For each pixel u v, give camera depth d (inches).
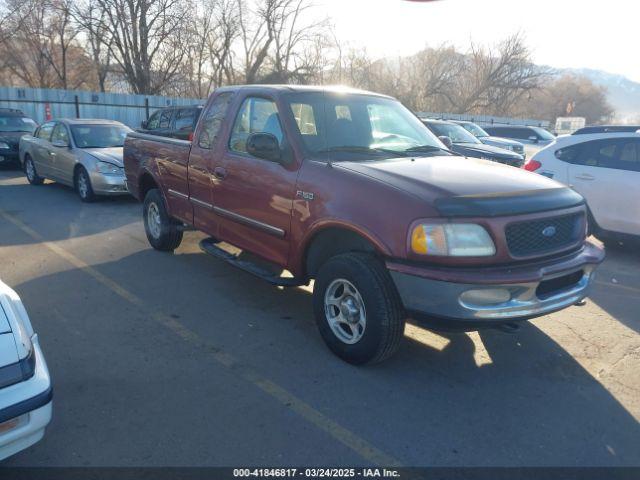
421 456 119.4
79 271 240.5
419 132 205.8
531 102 2613.2
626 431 130.8
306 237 164.7
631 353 172.9
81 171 412.2
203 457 117.1
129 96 954.7
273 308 203.0
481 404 140.9
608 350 174.9
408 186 144.9
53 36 1379.2
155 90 1310.3
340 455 118.9
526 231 141.2
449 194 139.7
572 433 129.3
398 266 138.9
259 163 184.4
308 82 1409.9
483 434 128.0
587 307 213.5
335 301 160.7
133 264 253.1
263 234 186.5
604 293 231.5
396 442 124.0
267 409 135.6
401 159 173.6
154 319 189.8
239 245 201.5
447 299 134.0
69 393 140.7
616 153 287.6
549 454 121.3
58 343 168.9
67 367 154.1
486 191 144.2
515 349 173.9
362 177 152.3
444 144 213.9
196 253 274.1
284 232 174.9
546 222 145.1
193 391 143.2
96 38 1251.2
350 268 149.2
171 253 273.0
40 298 206.7
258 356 163.9
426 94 1820.9
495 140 731.4
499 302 136.1
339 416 133.5
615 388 150.9
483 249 135.0
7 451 99.3
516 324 146.6
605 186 285.0
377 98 209.9
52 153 450.0
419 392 145.7
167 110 542.3
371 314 146.2
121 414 132.0
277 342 173.8
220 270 246.7
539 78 2054.6
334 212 154.3
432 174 154.7
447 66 1841.8
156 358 161.0
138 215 369.1
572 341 181.2
